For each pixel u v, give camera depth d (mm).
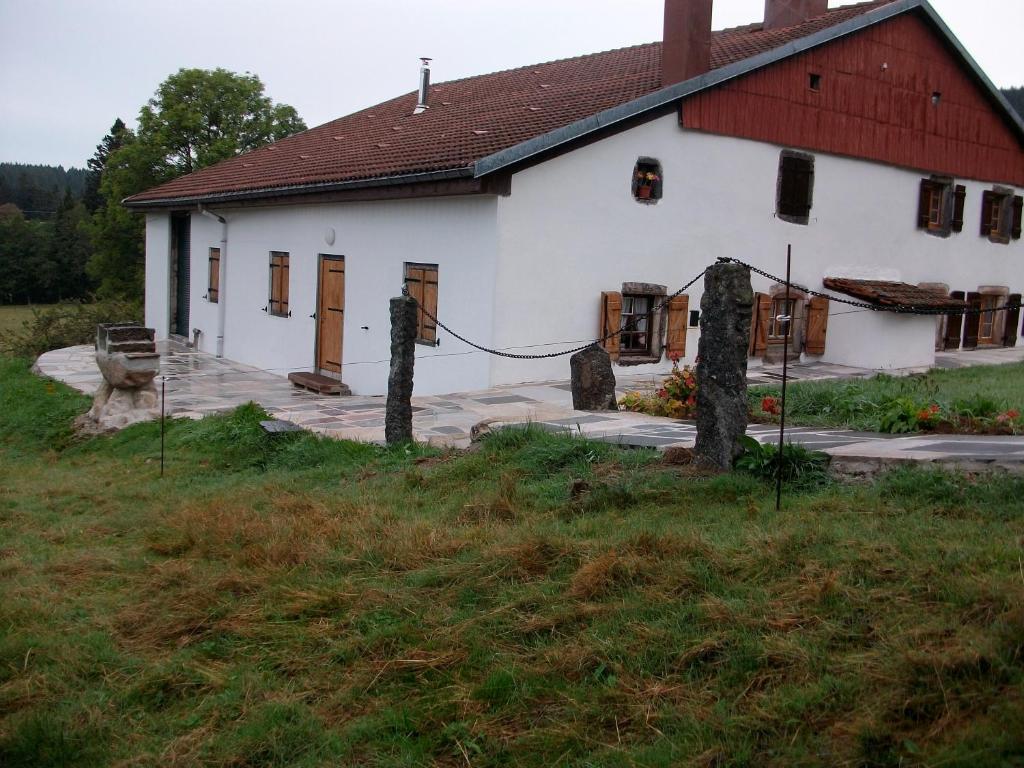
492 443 8195
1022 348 20219
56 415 13180
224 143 32531
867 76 16344
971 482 5629
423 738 3838
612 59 18641
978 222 19125
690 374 10516
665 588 4566
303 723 4012
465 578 5133
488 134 13672
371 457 8945
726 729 3479
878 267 17125
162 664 4617
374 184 13516
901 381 12031
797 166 15555
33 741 3957
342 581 5324
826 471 6355
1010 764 2920
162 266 23766
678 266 14180
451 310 13148
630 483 6520
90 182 56250
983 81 18156
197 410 12859
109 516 7730
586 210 13023
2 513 7883
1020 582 3947
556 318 12961
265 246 18422
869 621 3939
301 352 17094
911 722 3309
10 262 44750
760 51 15156
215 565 5891
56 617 5211
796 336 15992
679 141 13930
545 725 3799
